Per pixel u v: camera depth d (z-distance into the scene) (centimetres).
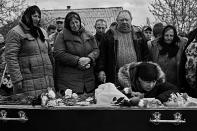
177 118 367
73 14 562
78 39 561
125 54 573
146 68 426
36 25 529
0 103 406
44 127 379
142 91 429
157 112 367
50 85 532
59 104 388
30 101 404
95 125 373
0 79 627
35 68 519
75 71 557
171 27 582
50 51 570
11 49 511
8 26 1603
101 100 411
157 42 597
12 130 384
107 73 576
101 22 682
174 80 573
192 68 488
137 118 369
